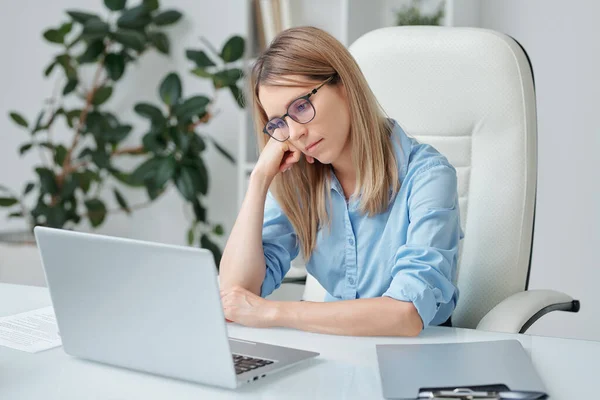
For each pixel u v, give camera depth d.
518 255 1.79
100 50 3.52
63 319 1.20
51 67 3.57
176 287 1.05
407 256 1.45
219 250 3.46
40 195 3.61
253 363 1.15
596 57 2.74
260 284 1.62
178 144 3.34
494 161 1.81
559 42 2.80
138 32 3.48
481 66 1.82
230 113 3.57
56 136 3.93
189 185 3.33
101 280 1.12
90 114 3.61
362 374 1.12
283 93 1.48
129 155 3.79
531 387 1.00
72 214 3.65
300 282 2.06
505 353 1.16
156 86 3.72
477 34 1.84
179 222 3.75
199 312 1.05
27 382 1.10
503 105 1.80
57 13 3.88
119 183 3.86
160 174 3.31
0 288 1.70
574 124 2.81
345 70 1.50
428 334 1.34
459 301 1.82
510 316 1.57
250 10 3.26
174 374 1.11
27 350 1.26
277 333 1.34
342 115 1.52
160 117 3.40
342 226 1.66
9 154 4.06
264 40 3.25
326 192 1.66
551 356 1.21
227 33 3.53
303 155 1.65
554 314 2.92
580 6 2.75
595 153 2.78
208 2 3.56
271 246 1.71
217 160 3.64
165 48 3.58
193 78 3.64
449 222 1.53
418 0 3.04
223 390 1.06
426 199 1.54
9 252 3.30
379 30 1.96
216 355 1.05
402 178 1.60
